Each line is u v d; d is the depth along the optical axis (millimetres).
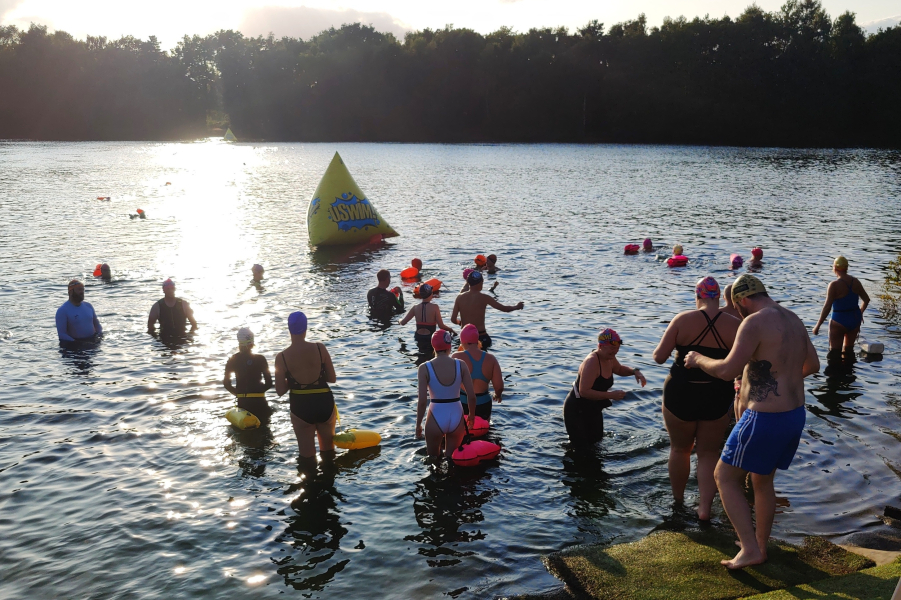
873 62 116812
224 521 6738
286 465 7938
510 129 134625
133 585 5750
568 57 132625
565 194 40875
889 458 7906
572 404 8375
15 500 7141
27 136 148250
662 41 130125
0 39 157125
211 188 43844
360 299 16250
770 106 119938
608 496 7152
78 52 150625
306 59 146375
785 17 128125
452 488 7359
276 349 12375
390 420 9203
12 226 26812
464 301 12305
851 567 5637
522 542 6309
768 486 5555
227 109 154500
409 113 140625
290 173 57500
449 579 5773
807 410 9383
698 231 26594
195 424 9094
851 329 11680
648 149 106312
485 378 8797
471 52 138500
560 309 15156
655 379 10648
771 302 5512
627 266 19984
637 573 5672
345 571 5918
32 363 11477
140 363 11539
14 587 5723
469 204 35719
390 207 34375
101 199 36031
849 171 60031
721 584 5449
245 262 20609
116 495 7254
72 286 12664
